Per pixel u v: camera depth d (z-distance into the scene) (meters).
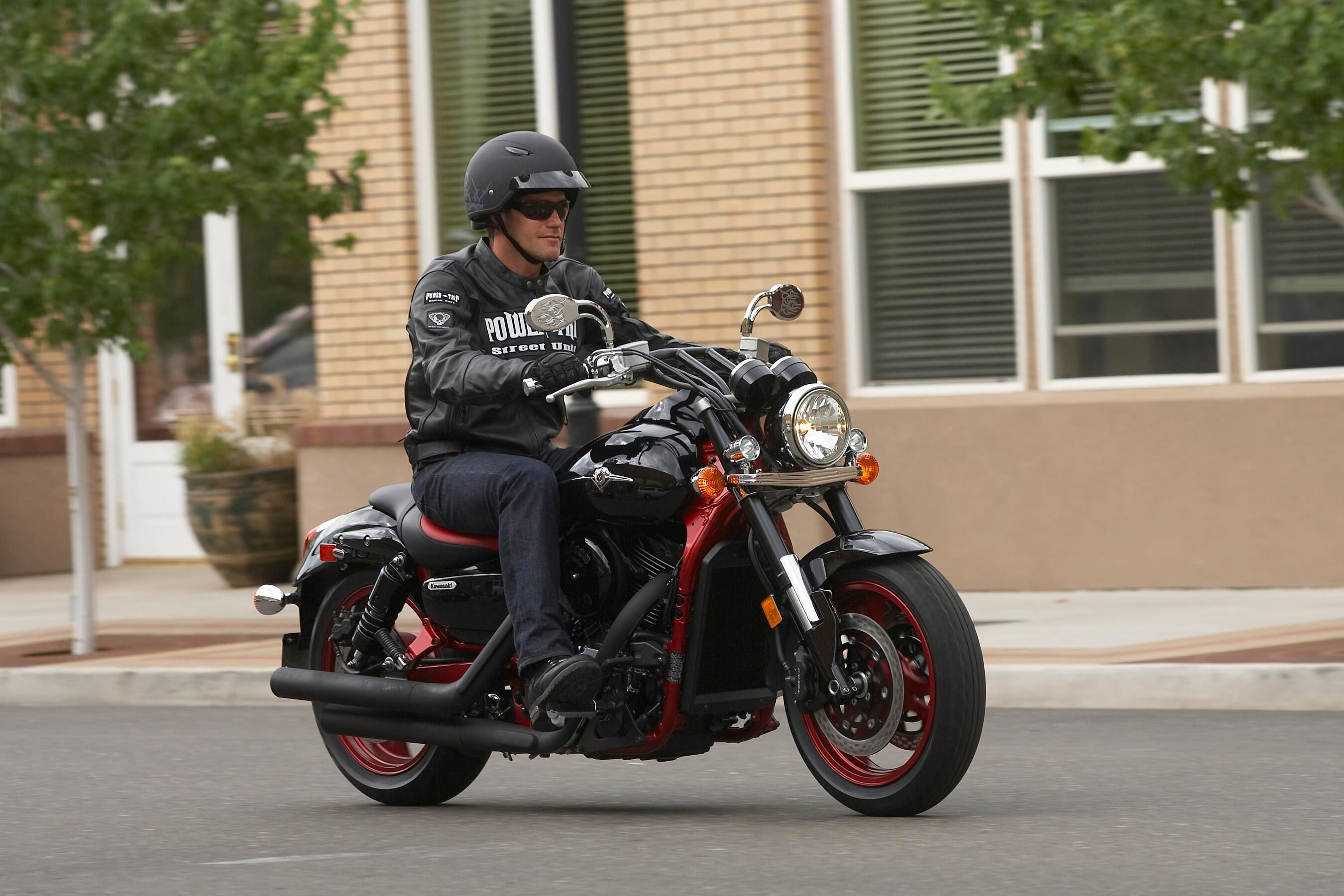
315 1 38.62
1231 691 24.09
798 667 15.98
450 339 17.31
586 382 16.33
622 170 38.06
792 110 35.91
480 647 17.98
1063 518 34.28
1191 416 33.31
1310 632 27.03
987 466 34.78
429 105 39.59
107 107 30.22
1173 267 34.34
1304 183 26.17
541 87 38.81
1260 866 14.30
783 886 14.00
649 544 16.78
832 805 17.77
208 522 39.75
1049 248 35.09
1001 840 15.48
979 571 34.91
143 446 44.72
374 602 18.44
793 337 36.19
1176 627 28.47
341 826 17.72
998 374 35.59
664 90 36.91
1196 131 26.36
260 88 30.12
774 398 16.08
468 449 17.72
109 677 28.78
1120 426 33.81
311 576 19.39
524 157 17.45
